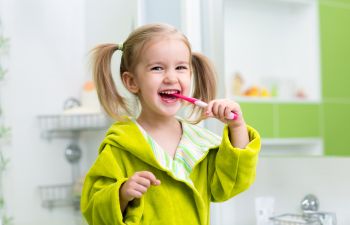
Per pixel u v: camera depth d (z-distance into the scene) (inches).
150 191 33.9
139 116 37.5
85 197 35.3
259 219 53.5
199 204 33.9
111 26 76.6
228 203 61.2
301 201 52.1
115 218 31.7
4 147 79.6
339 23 50.8
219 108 33.8
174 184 34.5
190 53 36.4
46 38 84.7
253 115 59.6
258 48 62.5
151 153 34.2
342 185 48.6
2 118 79.6
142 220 33.4
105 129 80.8
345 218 48.2
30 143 82.3
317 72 53.6
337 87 50.1
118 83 67.6
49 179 83.7
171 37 35.0
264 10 62.4
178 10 58.1
